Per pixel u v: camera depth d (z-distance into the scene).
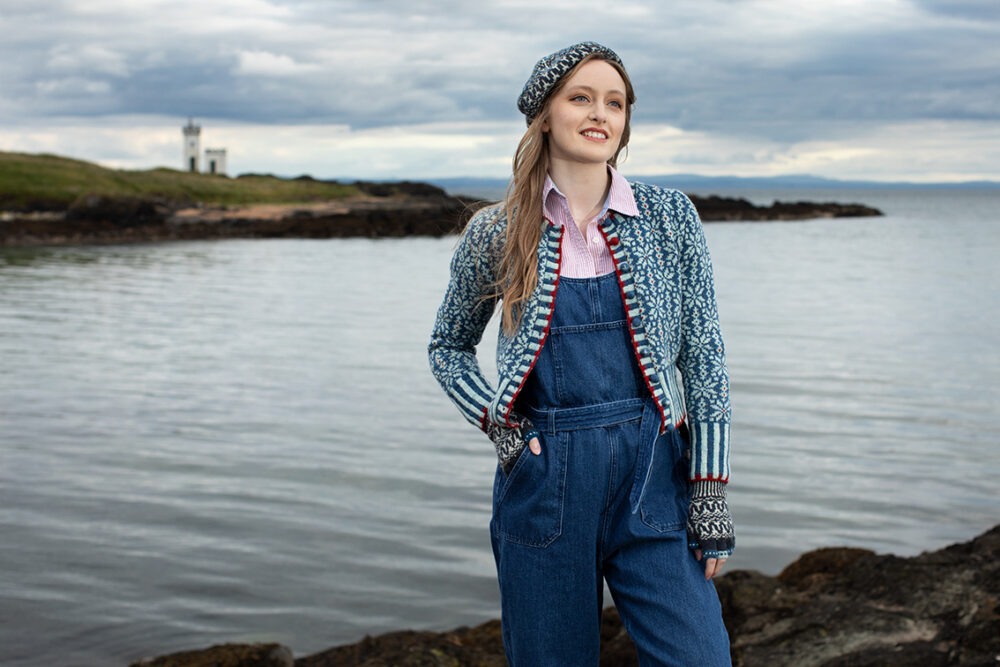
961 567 3.58
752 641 3.40
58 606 4.53
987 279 24.59
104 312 17.34
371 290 22.09
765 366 11.24
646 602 1.79
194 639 4.23
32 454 7.24
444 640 3.62
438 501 6.16
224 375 10.75
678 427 1.90
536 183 1.88
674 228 1.88
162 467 6.89
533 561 1.86
